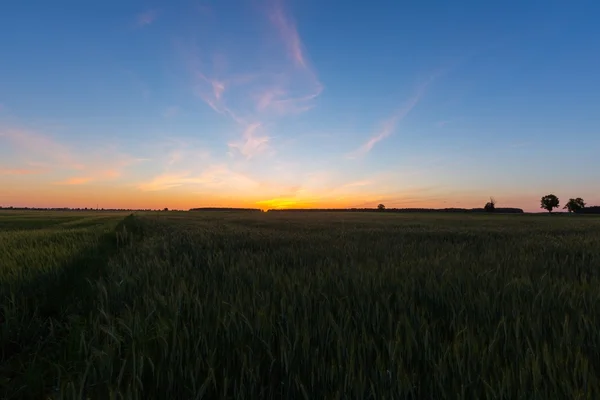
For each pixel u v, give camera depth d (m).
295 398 2.75
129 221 27.33
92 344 3.55
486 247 11.74
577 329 3.66
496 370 2.88
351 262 7.46
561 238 16.12
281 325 3.71
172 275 6.04
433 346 3.34
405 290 4.89
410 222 36.91
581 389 2.57
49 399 2.81
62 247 10.77
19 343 4.39
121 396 2.48
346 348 3.17
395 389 2.63
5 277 6.35
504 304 4.43
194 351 3.15
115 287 5.45
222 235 15.45
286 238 14.32
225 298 4.68
